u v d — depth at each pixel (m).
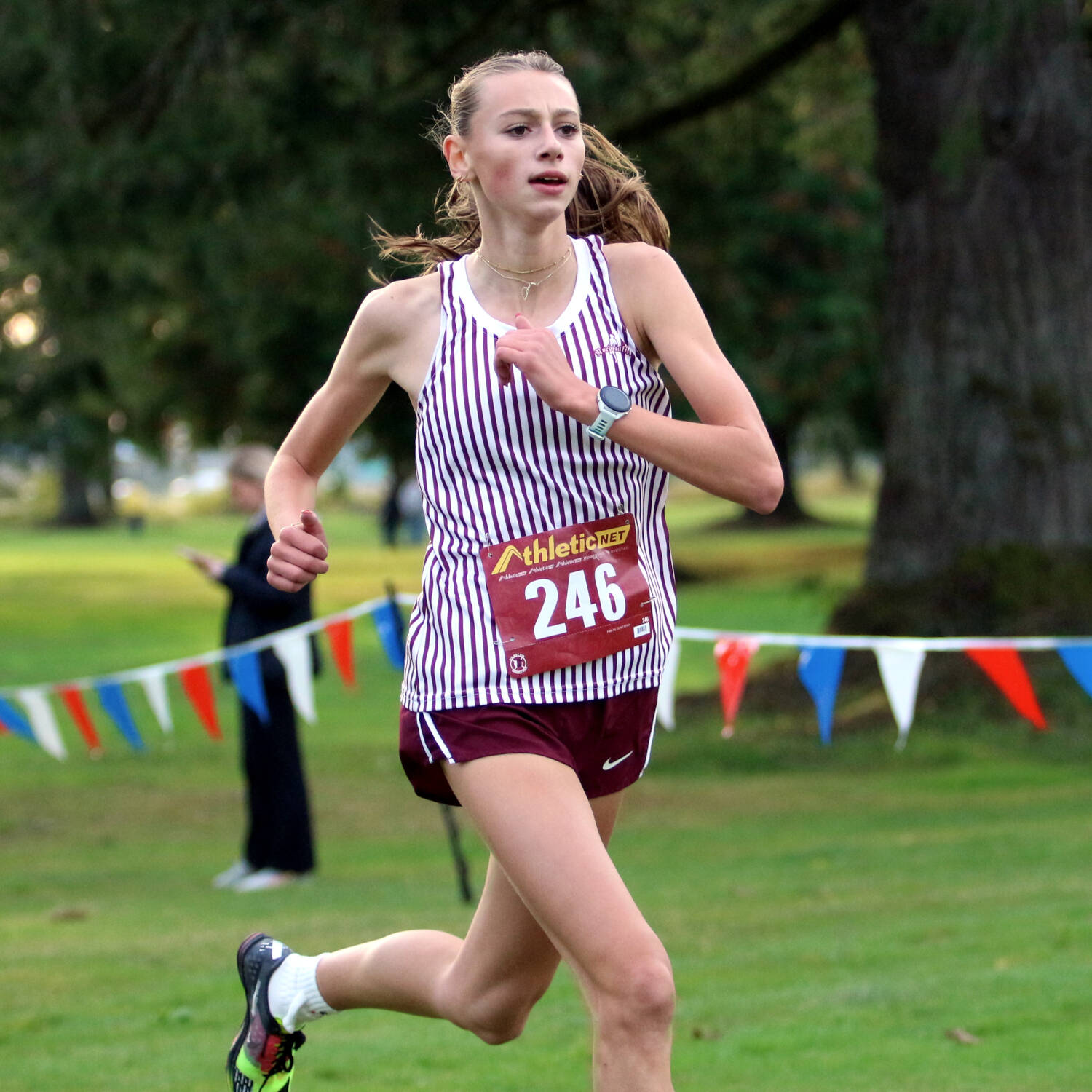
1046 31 38.69
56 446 118.81
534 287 9.43
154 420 105.12
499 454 9.20
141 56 42.59
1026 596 38.72
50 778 37.25
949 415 40.47
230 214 47.38
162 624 75.38
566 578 9.18
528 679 9.11
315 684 56.06
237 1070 11.41
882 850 25.83
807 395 100.38
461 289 9.55
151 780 36.97
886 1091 13.09
